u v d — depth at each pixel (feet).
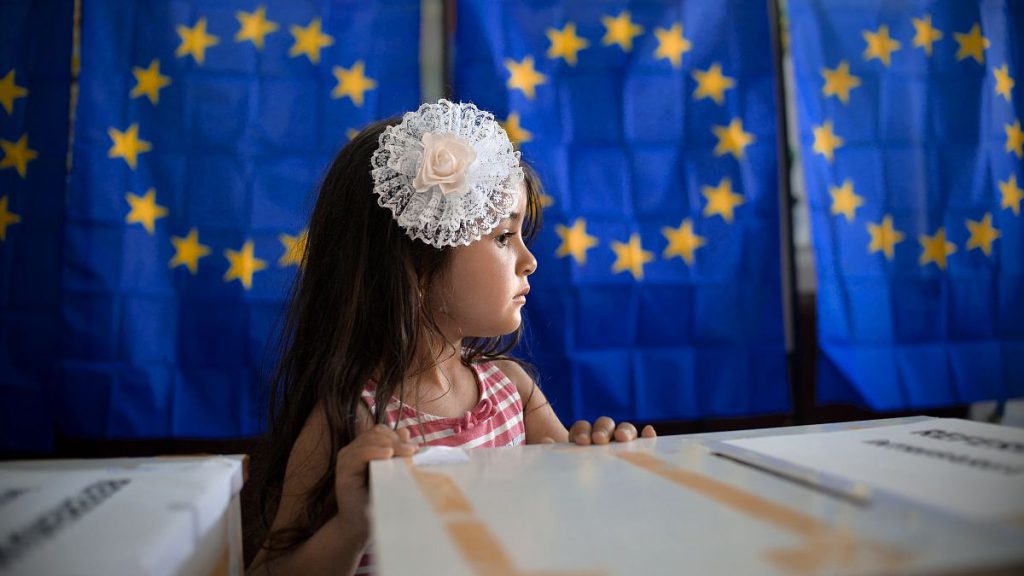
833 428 1.74
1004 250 4.73
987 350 4.65
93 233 4.14
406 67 4.34
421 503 1.07
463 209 2.24
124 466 1.45
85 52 4.18
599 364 4.39
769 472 1.26
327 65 4.31
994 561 0.77
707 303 4.47
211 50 4.26
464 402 2.60
